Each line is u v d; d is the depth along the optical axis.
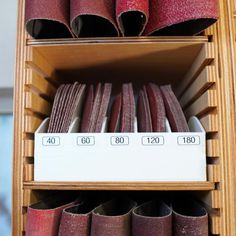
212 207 0.53
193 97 0.69
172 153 0.55
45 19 0.52
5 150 1.05
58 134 0.57
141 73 0.78
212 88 0.57
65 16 0.54
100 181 0.55
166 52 0.62
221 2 0.57
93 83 0.85
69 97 0.62
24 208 0.55
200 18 0.51
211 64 0.57
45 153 0.56
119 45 0.58
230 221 0.52
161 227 0.49
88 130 0.60
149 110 0.63
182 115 0.62
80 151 0.56
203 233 0.50
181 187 0.54
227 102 0.55
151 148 0.56
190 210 0.62
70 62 0.68
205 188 0.54
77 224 0.51
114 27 0.55
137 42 0.57
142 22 0.54
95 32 0.58
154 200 0.64
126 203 0.63
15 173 0.56
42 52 0.61
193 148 0.55
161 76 0.80
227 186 0.53
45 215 0.53
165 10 0.52
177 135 0.56
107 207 0.60
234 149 0.54
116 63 0.69
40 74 0.64
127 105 0.62
